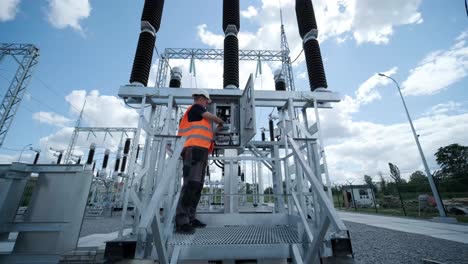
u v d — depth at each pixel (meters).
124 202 3.69
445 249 6.11
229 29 6.54
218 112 5.96
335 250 3.08
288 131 5.76
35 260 3.39
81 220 3.79
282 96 5.58
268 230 3.47
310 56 6.38
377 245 6.68
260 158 5.07
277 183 6.50
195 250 2.79
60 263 3.41
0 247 4.06
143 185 4.69
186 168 3.19
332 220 1.91
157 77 11.57
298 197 4.05
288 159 5.21
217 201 16.05
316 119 5.37
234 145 5.64
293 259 2.81
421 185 23.47
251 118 4.62
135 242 3.00
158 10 6.05
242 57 11.94
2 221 3.37
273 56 12.03
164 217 3.56
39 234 3.50
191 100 5.43
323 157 4.91
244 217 4.05
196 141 3.28
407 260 5.14
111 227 11.34
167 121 4.88
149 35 5.79
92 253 3.52
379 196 28.78
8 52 20.92
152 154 3.76
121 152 31.11
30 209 3.56
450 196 21.12
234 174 5.59
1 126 19.31
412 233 8.77
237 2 6.83
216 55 12.88
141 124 4.52
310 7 6.77
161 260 2.39
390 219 14.28
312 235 2.90
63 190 3.73
